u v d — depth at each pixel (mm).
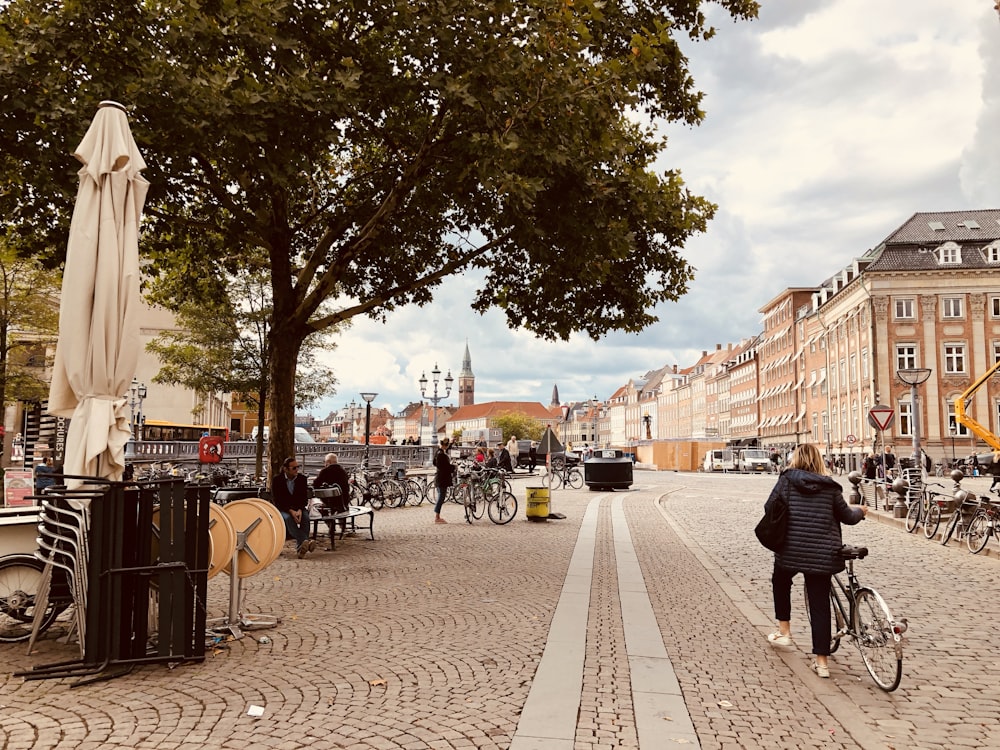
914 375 22281
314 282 16844
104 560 6109
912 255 59750
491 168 10102
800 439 77938
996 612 8984
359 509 14945
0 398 26891
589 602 9078
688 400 135875
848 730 5137
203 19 9477
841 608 6777
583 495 29797
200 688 5652
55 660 6328
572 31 10359
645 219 11883
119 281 6613
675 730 4957
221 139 10023
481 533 16438
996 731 5176
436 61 10508
